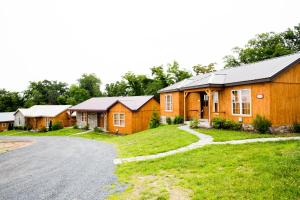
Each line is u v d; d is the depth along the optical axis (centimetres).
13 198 741
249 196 571
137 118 2936
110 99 3738
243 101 1644
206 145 1166
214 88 1808
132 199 648
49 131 4169
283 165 740
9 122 5450
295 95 1504
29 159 1438
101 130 3344
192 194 626
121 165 1041
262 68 1688
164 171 864
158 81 4828
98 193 723
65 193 748
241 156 910
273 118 1431
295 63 1486
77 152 1595
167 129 1967
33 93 7350
